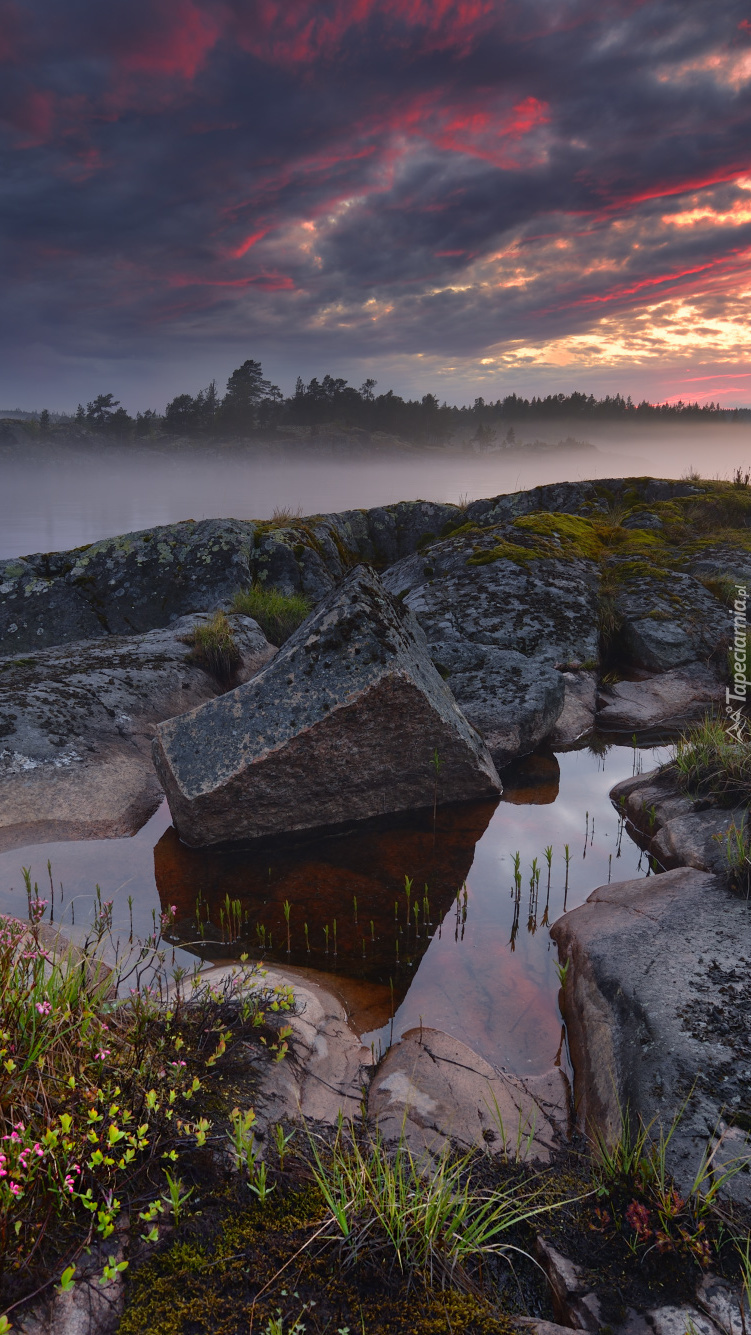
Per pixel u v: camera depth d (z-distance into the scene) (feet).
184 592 41.39
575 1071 11.59
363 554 55.26
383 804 21.33
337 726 19.45
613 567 38.70
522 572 36.27
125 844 19.44
